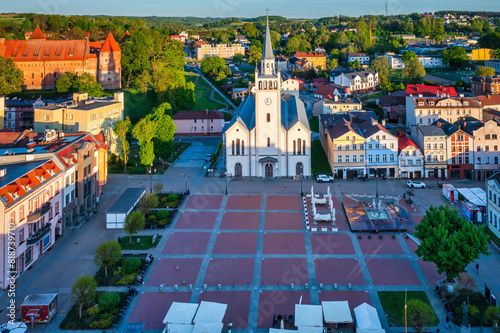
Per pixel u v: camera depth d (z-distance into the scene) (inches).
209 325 2095.2
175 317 2206.0
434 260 2566.4
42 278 2805.1
